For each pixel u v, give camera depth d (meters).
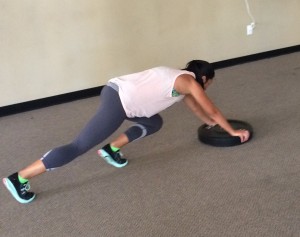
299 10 4.69
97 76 3.93
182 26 4.16
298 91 3.33
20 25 3.48
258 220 1.73
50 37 3.62
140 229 1.78
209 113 2.24
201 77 2.19
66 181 2.29
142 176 2.24
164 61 4.19
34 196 2.15
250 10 4.43
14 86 3.62
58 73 3.76
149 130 2.30
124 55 3.97
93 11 3.71
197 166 2.27
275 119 2.81
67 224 1.88
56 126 3.24
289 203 1.83
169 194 2.03
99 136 2.03
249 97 3.35
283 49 4.78
